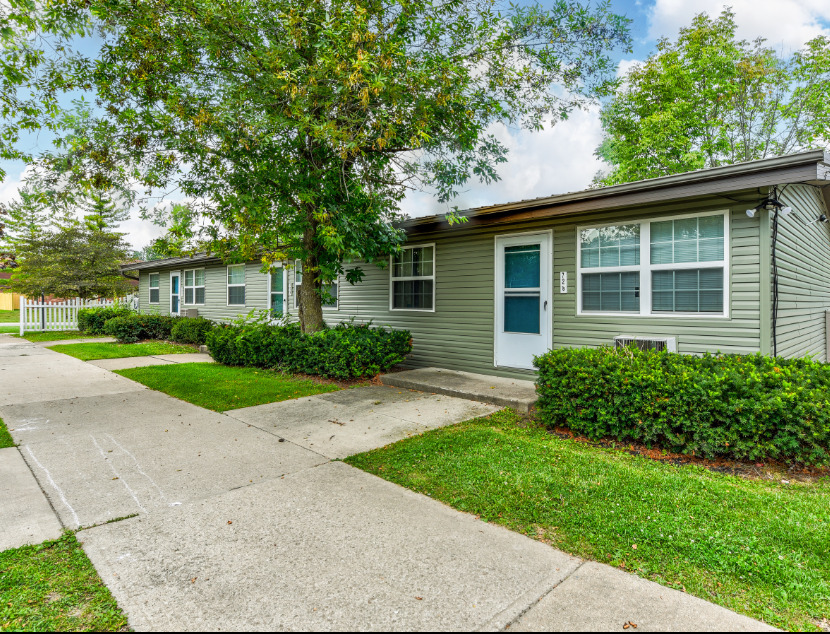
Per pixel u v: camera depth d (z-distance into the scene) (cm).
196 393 673
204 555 250
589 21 735
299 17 578
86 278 2091
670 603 209
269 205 713
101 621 198
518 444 432
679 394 392
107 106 670
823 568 233
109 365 956
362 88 557
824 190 726
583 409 451
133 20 597
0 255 1433
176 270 1753
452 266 802
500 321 735
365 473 372
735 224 505
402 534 273
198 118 581
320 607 207
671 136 1705
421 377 728
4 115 634
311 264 841
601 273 615
